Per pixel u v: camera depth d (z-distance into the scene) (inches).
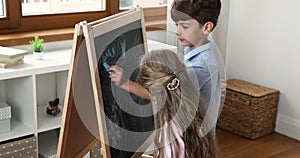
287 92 134.0
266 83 138.8
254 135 130.6
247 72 143.3
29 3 108.9
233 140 130.0
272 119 135.6
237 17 142.3
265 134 134.5
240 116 132.0
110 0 123.1
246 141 129.7
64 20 114.8
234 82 140.5
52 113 101.3
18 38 99.0
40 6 111.1
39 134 109.7
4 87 103.0
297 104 132.2
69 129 48.8
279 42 133.2
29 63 91.9
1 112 90.4
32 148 95.0
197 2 55.9
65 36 107.5
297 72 130.5
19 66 89.0
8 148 90.9
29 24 108.2
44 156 101.5
